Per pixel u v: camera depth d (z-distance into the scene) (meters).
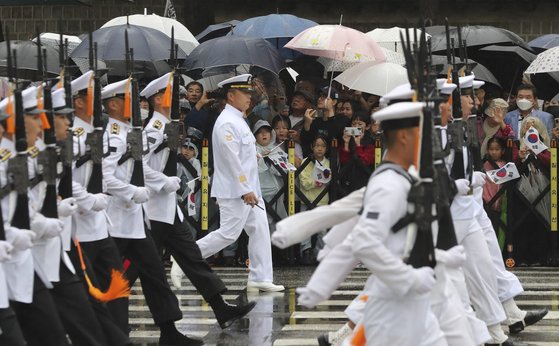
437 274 23.31
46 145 25.42
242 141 42.03
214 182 42.50
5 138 24.62
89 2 62.75
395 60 56.25
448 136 29.73
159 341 33.72
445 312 23.48
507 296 34.50
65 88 28.09
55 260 26.20
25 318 25.23
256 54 51.88
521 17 76.69
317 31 53.19
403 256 20.48
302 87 55.12
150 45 50.19
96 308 28.58
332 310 39.41
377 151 52.66
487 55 60.56
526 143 52.44
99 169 29.86
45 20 76.50
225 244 42.41
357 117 53.22
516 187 52.78
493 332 32.03
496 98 54.44
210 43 52.38
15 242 23.64
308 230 21.83
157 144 34.97
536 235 53.41
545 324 36.59
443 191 21.53
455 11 76.75
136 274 33.28
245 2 76.88
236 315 35.72
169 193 35.16
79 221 30.00
